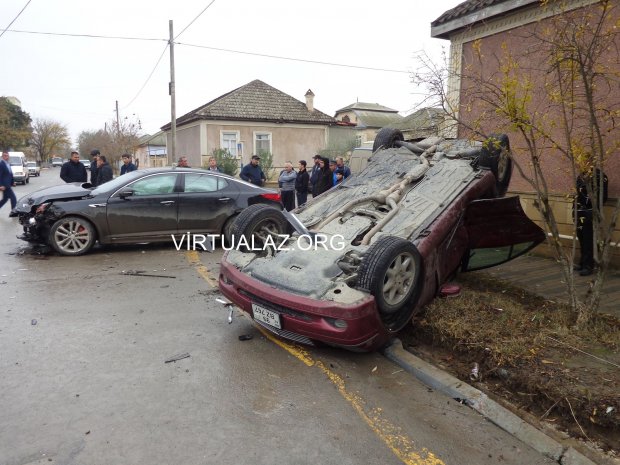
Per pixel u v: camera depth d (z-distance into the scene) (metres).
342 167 11.70
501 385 3.55
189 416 3.17
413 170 5.29
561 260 4.51
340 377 3.78
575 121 6.09
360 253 4.15
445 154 5.55
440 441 2.97
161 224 8.16
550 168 7.11
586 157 4.11
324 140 26.45
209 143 24.05
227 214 8.55
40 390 3.47
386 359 4.16
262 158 23.48
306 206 5.41
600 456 2.78
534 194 7.31
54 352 4.12
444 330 4.16
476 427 3.14
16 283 6.21
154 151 43.72
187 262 7.55
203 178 8.54
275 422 3.12
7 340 4.36
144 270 7.00
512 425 3.11
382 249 3.81
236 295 4.38
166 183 8.25
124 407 3.27
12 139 55.81
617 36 5.61
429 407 3.38
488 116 5.14
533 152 4.30
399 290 3.98
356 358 4.14
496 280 5.90
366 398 3.47
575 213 4.43
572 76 3.87
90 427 3.03
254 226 4.73
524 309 4.75
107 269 7.01
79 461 2.70
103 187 8.27
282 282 4.02
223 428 3.04
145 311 5.21
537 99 6.41
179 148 28.14
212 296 5.79
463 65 7.98
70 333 4.56
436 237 4.41
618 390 3.18
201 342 4.40
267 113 25.08
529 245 5.14
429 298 4.56
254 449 2.83
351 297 3.68
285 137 25.50
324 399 3.44
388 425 3.13
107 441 2.88
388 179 5.39
